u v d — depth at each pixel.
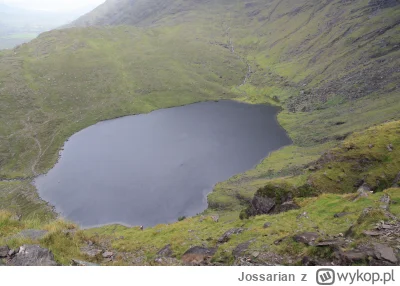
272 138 161.75
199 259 20.55
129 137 176.50
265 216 28.30
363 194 25.53
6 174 147.50
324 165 48.91
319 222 22.33
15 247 15.58
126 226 97.06
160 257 22.44
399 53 188.12
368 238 14.58
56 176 139.00
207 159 141.12
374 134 52.28
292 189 42.62
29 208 114.69
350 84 189.25
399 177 41.34
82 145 169.88
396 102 143.12
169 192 116.00
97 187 125.12
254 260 16.70
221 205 96.12
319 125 160.00
